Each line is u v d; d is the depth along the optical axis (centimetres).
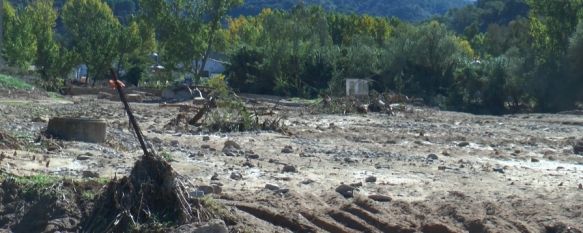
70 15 8550
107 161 1564
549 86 6350
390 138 2678
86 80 7606
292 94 7081
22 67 6925
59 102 4319
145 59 8425
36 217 1043
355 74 7062
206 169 1563
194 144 2153
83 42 7512
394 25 11031
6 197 1077
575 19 6481
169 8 8150
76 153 1666
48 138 1862
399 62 7019
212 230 992
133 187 1042
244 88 7431
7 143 1669
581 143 2544
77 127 1923
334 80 6247
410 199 1361
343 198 1326
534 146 2653
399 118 4022
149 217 1013
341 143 2419
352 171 1681
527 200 1387
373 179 1536
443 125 3606
